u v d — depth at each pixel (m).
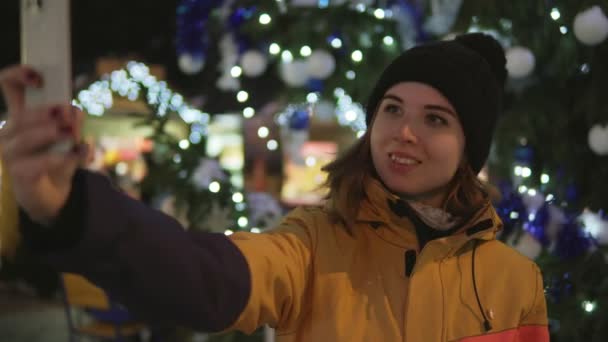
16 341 6.30
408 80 1.50
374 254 1.44
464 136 1.55
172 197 3.45
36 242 0.86
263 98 3.72
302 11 3.29
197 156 3.51
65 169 0.83
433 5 3.23
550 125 3.13
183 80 6.01
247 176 4.82
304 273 1.37
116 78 4.90
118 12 9.96
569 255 2.92
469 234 1.51
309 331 1.38
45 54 0.83
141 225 0.95
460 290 1.45
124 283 0.96
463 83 1.50
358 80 3.26
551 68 3.14
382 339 1.36
